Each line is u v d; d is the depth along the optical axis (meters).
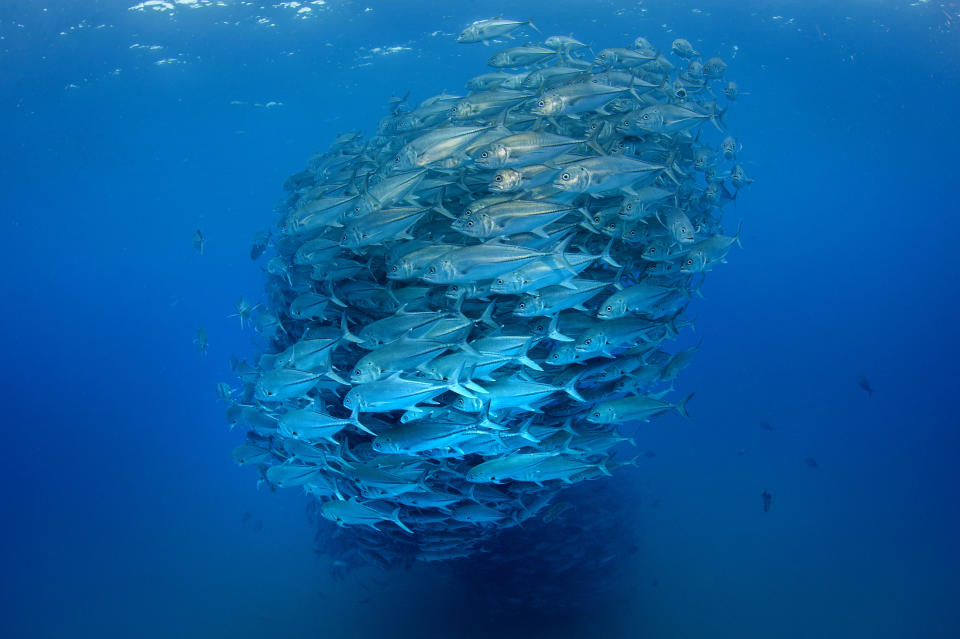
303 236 9.34
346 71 31.55
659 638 12.36
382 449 5.66
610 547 12.62
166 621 15.98
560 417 7.25
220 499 22.88
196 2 21.66
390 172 6.72
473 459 7.60
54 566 19.95
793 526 16.84
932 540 16.25
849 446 22.52
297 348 6.28
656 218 7.01
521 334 6.35
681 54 11.19
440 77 34.28
